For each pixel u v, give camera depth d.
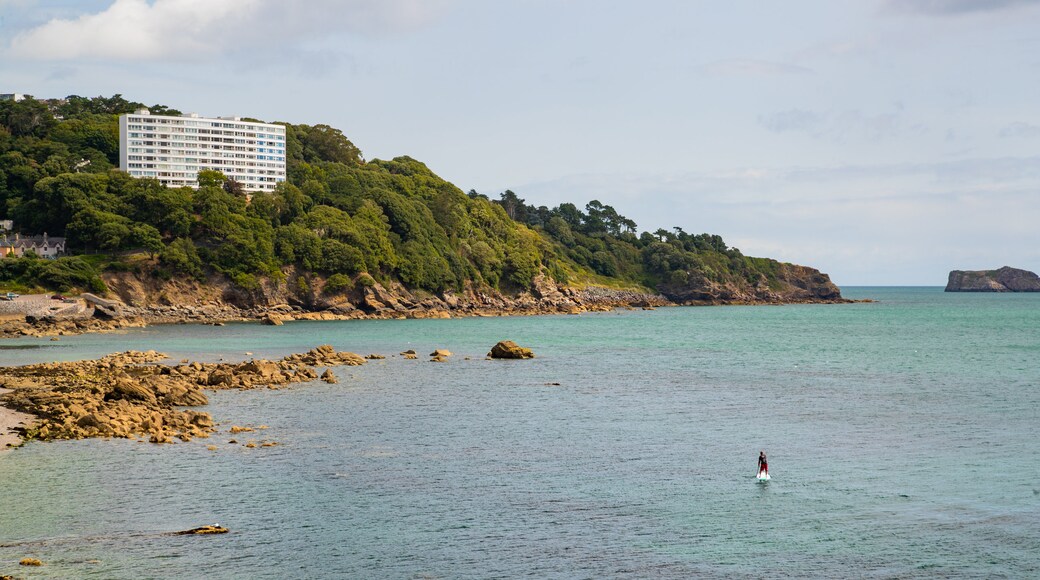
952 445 81.44
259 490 63.84
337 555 51.78
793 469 72.00
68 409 86.38
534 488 65.62
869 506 61.84
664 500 62.91
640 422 92.69
